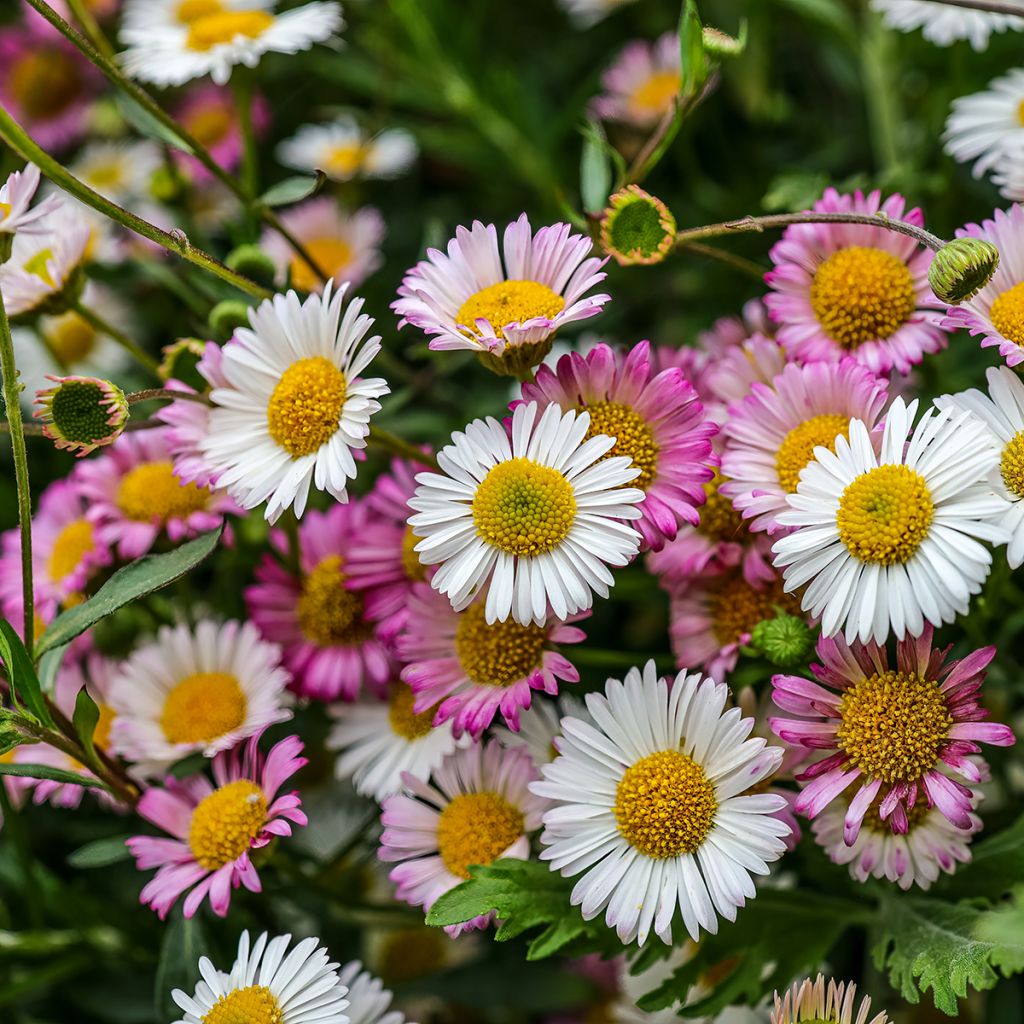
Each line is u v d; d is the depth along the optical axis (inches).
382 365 13.7
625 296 14.7
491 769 12.0
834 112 15.6
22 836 12.6
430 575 12.1
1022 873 11.7
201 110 15.5
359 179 14.6
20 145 11.3
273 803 12.0
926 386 12.6
